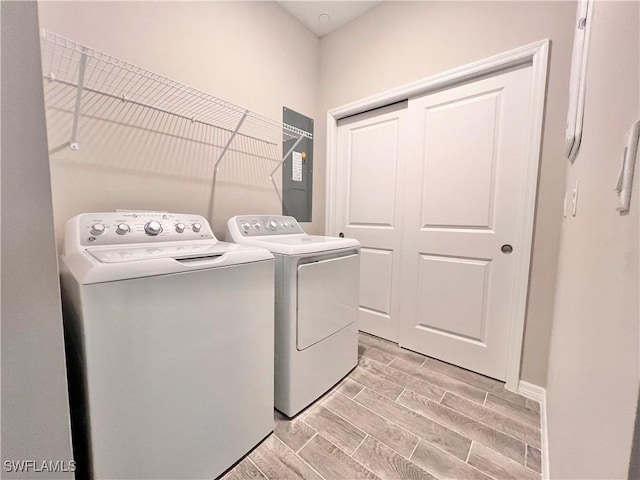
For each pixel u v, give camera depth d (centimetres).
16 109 50
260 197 200
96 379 73
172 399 88
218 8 163
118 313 75
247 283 109
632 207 40
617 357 41
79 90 102
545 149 141
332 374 157
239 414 109
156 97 139
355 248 170
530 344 151
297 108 223
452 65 169
